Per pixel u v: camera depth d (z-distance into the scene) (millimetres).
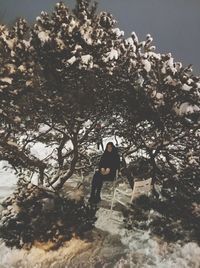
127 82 3947
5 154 4312
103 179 4320
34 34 3699
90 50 3744
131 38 4105
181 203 4332
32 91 3730
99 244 3666
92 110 3967
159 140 4336
